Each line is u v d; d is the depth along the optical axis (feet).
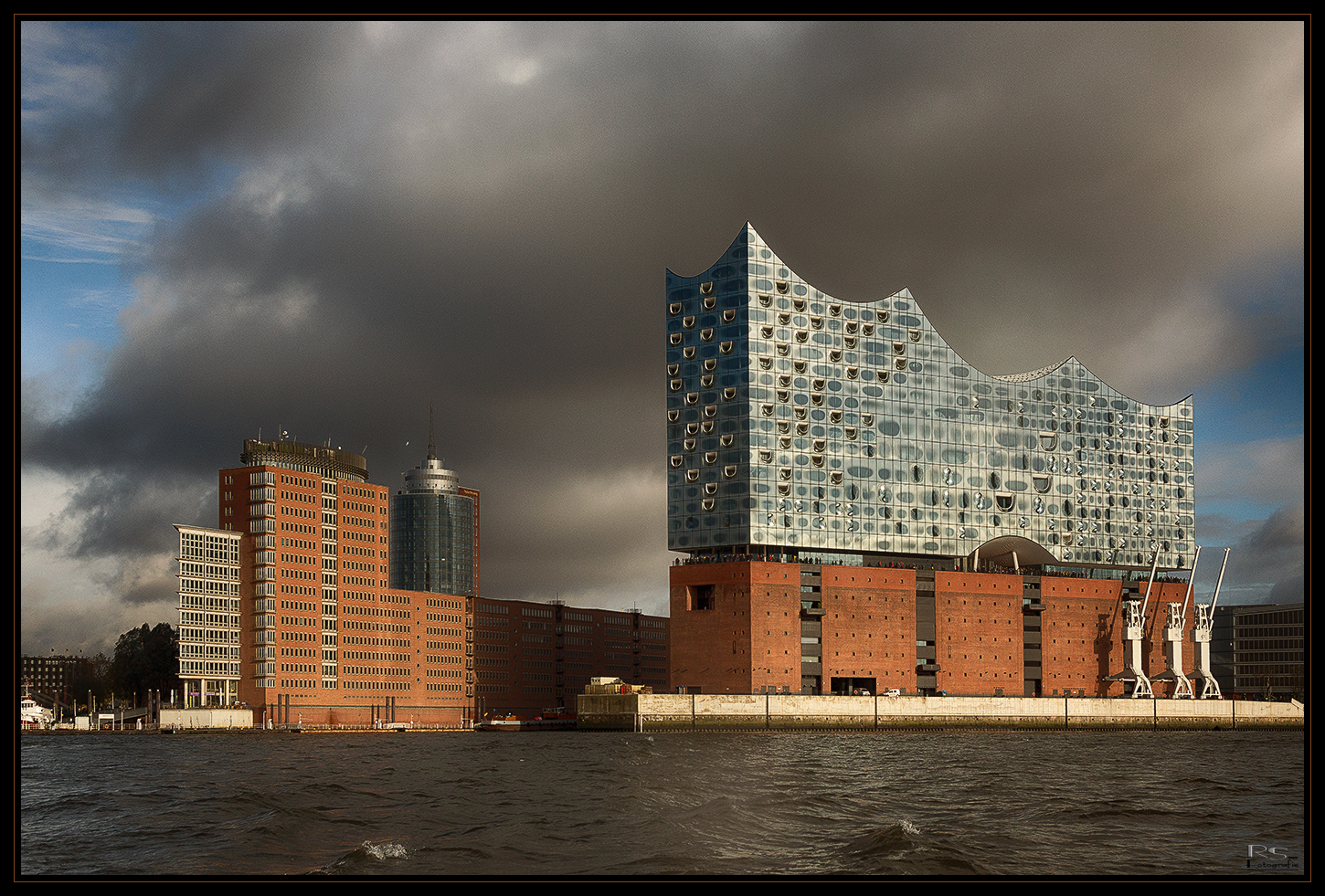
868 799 281.33
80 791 320.91
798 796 287.69
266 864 193.98
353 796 292.81
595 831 224.94
